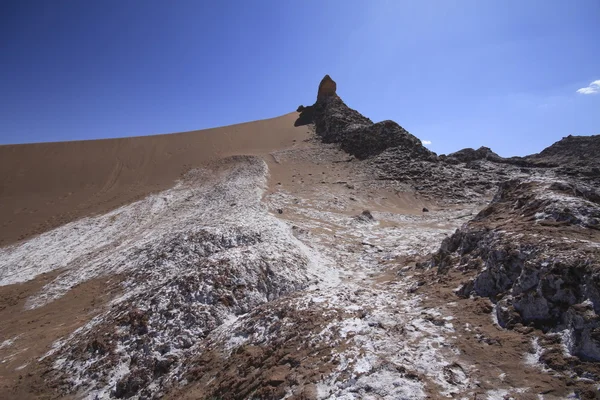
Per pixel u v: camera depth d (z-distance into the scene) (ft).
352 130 181.78
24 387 41.78
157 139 199.82
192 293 49.65
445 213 112.06
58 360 45.60
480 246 42.27
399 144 166.30
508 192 53.52
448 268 44.88
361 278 58.34
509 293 32.40
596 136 178.70
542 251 32.30
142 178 155.84
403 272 55.52
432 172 144.87
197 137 202.49
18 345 52.85
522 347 26.00
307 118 230.48
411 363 26.03
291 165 157.38
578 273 27.89
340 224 93.66
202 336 44.37
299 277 57.72
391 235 84.33
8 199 139.85
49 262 90.89
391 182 139.44
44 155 176.24
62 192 146.00
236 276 53.62
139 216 114.01
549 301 28.09
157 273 65.92
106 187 149.07
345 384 24.79
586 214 37.50
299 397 24.59
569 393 20.84
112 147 188.14
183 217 104.78
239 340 39.83
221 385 32.12
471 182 139.13
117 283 68.64
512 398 21.16
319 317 37.58
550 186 46.80
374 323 33.81
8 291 77.66
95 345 45.32
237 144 192.24
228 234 73.97
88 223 113.91
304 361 29.86
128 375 39.73
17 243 106.63
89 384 40.27
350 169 153.69
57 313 62.69
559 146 183.83
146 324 46.52
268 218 87.10
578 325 24.43
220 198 116.47
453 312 33.76
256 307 48.16
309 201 114.42
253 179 132.98
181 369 38.78
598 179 138.41
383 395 22.76
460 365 25.22
